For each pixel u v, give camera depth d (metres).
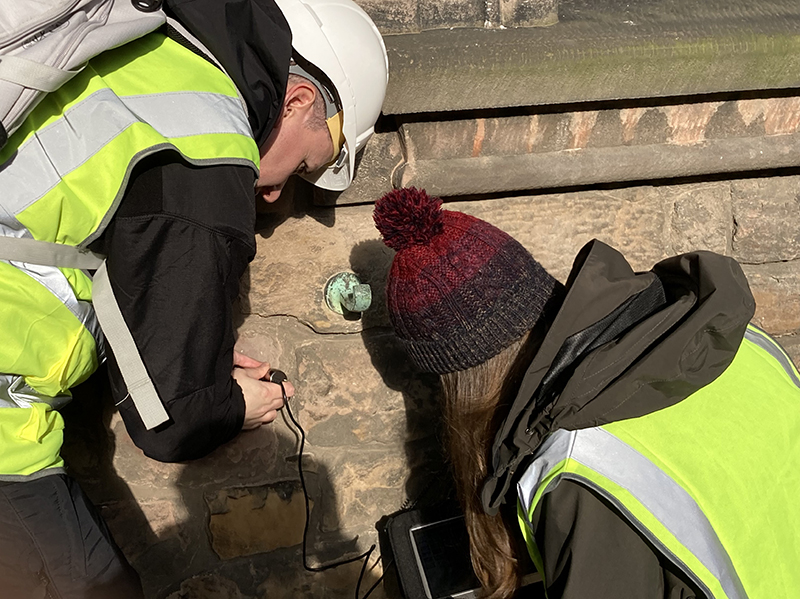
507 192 1.44
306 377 1.47
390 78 1.19
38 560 1.03
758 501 0.79
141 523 1.52
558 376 0.80
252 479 1.51
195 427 0.99
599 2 1.46
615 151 1.40
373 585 1.66
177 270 0.90
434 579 1.38
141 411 0.93
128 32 0.89
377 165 1.33
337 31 1.08
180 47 0.99
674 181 1.51
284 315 1.43
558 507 0.76
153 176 0.88
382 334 1.47
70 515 1.07
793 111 1.45
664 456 0.76
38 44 0.80
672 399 0.77
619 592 0.73
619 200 1.50
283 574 1.61
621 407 0.76
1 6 0.80
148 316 0.91
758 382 0.88
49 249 0.93
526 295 0.87
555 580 0.78
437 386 1.52
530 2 1.33
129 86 0.91
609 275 0.84
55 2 0.81
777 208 1.55
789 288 1.63
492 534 0.98
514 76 1.22
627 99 1.34
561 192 1.46
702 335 0.77
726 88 1.33
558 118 1.35
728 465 0.78
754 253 1.58
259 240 1.37
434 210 0.89
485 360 0.90
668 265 0.87
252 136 1.01
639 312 0.82
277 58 0.98
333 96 1.12
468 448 0.94
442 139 1.32
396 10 1.30
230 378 1.03
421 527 1.45
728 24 1.34
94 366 1.09
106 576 1.10
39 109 0.87
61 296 0.98
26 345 0.95
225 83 0.98
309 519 1.57
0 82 0.78
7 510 1.00
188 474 1.49
